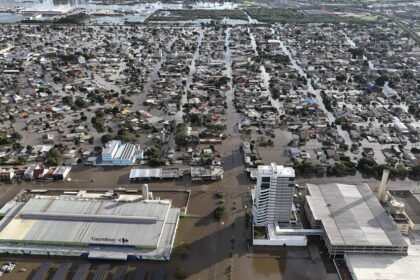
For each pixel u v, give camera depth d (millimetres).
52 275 198500
